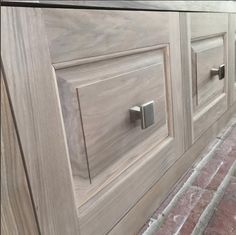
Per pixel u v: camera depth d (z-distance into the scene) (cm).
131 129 49
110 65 43
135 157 51
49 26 32
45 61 32
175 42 59
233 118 105
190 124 69
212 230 53
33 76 31
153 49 52
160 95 56
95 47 39
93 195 42
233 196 62
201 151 80
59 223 36
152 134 55
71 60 36
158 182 59
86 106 39
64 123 36
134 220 52
